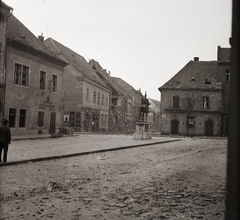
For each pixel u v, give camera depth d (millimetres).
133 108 81188
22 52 27062
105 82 60750
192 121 49000
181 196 6301
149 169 10234
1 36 23844
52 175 8602
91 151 15523
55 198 5871
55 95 33281
